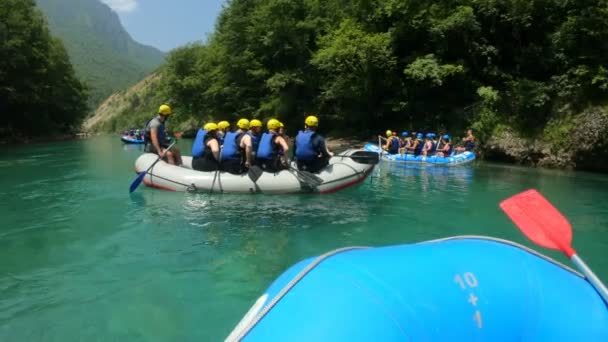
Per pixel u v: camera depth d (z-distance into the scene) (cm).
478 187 912
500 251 241
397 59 2059
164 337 301
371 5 2083
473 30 1741
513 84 1619
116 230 560
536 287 215
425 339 171
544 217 284
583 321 206
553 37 1590
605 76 1329
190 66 3903
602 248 506
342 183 807
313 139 784
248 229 566
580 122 1337
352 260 219
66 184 918
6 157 1633
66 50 4275
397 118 2212
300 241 518
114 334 305
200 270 426
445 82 1903
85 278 406
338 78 2247
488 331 183
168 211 655
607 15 1413
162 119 874
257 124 809
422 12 1791
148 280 401
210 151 805
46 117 3575
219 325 318
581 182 1031
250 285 390
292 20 2603
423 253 228
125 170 1188
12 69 2886
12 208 683
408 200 759
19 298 363
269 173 773
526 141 1469
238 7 3028
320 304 185
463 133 1709
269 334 178
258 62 2902
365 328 171
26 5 3319
